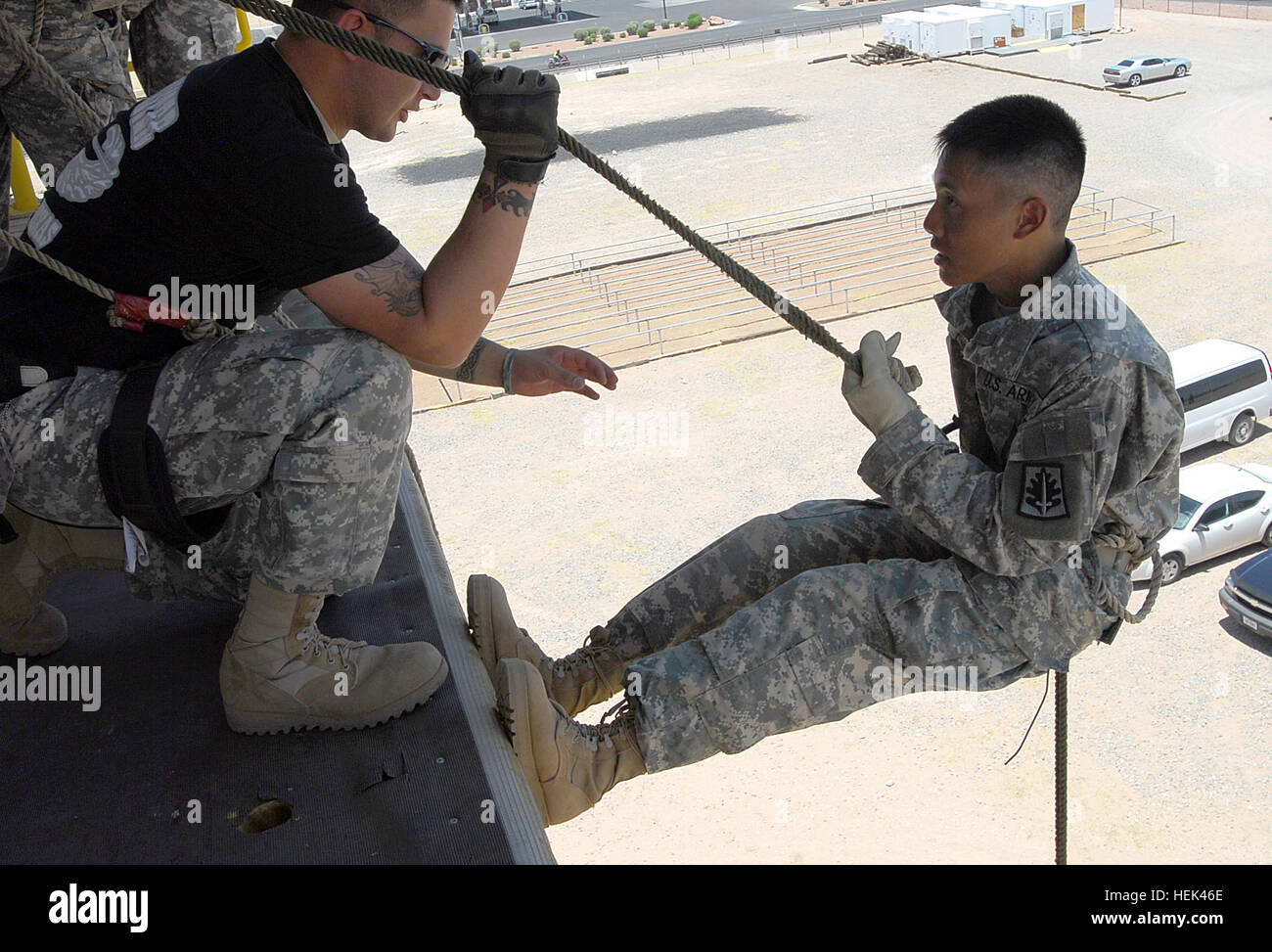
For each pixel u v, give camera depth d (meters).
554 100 2.27
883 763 15.75
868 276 34.09
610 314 33.19
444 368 2.97
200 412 2.32
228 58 2.33
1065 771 2.84
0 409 2.41
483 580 2.84
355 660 2.54
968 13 62.00
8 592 2.73
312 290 2.35
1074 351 2.52
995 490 2.55
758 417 26.67
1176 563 19.02
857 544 2.91
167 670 2.80
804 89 58.22
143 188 2.27
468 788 2.32
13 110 5.06
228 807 2.32
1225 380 23.72
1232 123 44.56
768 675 2.58
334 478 2.31
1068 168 2.52
